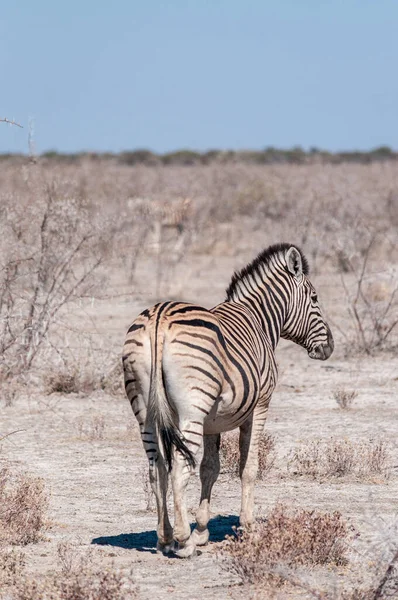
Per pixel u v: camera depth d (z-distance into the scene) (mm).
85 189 73625
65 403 30094
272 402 30188
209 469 16531
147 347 15016
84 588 13352
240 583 14359
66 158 140000
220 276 61875
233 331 16219
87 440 25344
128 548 16500
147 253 67250
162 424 14727
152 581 14555
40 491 18375
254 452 16875
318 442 22969
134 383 15328
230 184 99625
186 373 14812
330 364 36375
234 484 21578
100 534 17516
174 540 15969
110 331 41062
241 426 16953
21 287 33688
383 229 63656
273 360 17484
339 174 102812
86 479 21625
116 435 25906
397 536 14242
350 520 17781
